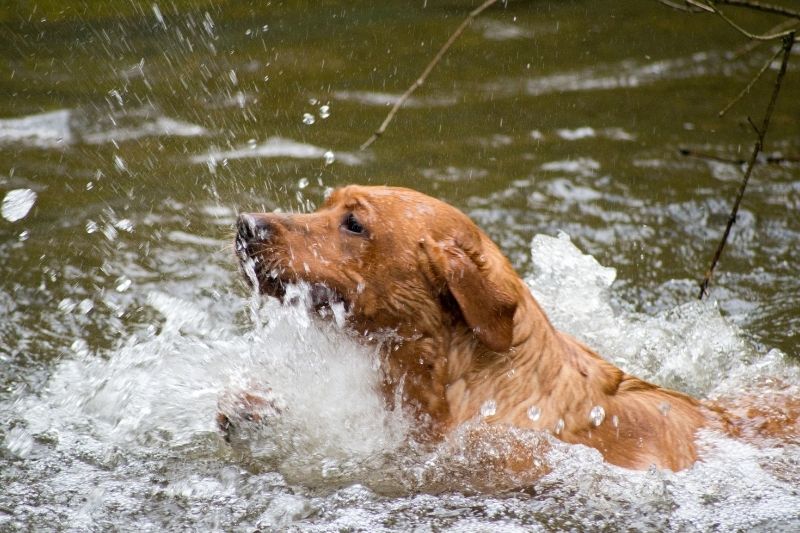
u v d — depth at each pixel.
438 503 8.22
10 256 12.27
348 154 14.90
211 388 9.93
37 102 16.08
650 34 19.59
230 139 15.28
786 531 7.95
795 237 13.22
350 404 8.94
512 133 15.84
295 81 17.23
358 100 16.67
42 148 14.86
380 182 14.12
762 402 9.85
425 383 8.69
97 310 11.34
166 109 16.14
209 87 16.91
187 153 14.84
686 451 8.77
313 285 8.62
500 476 8.39
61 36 18.47
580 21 20.16
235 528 7.92
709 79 17.84
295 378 9.12
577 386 8.73
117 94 16.52
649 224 13.50
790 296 12.02
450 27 19.66
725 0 10.61
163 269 12.17
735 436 9.16
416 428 8.73
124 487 8.43
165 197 13.64
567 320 11.49
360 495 8.33
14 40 18.19
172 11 19.69
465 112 16.45
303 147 15.06
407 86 17.23
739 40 19.27
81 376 10.13
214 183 13.98
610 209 13.81
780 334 11.34
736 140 15.73
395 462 8.63
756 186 14.45
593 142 15.62
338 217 8.77
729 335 11.25
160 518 8.04
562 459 8.41
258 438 8.98
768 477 8.60
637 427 8.76
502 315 8.37
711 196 14.15
